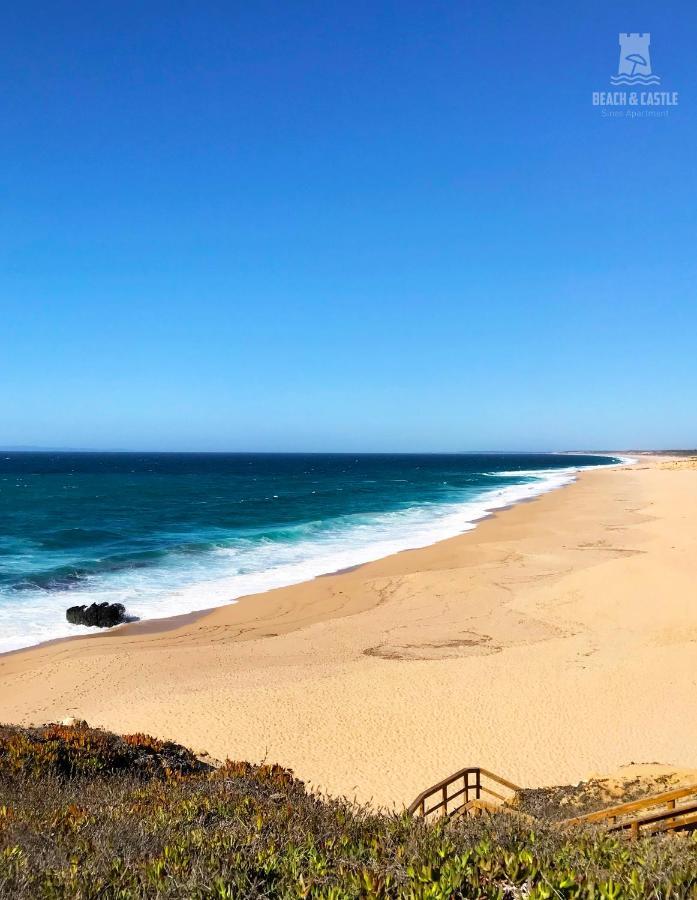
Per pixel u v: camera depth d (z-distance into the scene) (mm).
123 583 29875
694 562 30516
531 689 16531
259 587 29391
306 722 14820
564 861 4309
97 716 15430
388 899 3932
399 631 22547
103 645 21500
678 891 3938
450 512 57281
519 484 94250
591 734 14031
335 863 4480
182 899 4004
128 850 4773
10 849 4711
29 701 16672
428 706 15609
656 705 15344
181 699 16203
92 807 6445
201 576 31453
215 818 5914
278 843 4926
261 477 116875
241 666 19109
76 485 88562
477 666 18375
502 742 13789
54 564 33094
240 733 14289
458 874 4035
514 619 23562
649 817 5723
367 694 16406
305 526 48000
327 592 28297
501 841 4891
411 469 159375
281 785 8914
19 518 50562
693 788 5949
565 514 53406
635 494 70062
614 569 29234
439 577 30172
